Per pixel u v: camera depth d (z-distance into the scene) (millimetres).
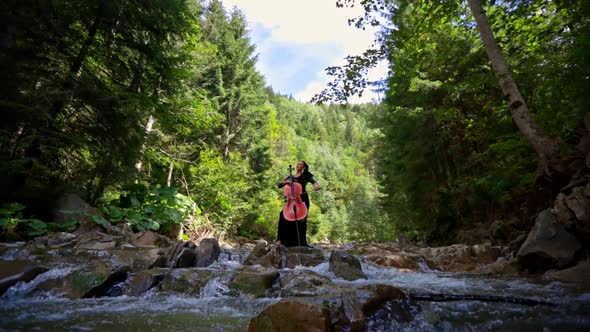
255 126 22672
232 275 3107
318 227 35906
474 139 10141
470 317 1991
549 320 1925
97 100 7051
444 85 10023
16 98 5992
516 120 6043
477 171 9984
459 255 5422
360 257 5402
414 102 12281
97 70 8789
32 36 6543
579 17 5863
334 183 66125
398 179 14680
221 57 20734
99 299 2775
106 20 8086
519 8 6754
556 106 6480
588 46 5230
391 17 8102
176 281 3062
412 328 1814
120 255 4047
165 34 9297
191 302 2654
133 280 3115
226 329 1910
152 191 9102
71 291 2834
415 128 12305
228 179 16031
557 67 6148
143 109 8414
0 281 2678
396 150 14539
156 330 1883
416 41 8352
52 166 7234
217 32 21156
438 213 12258
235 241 15484
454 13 7719
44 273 3018
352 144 119875
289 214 5301
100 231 6062
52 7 6293
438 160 12562
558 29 6648
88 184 8195
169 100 11281
